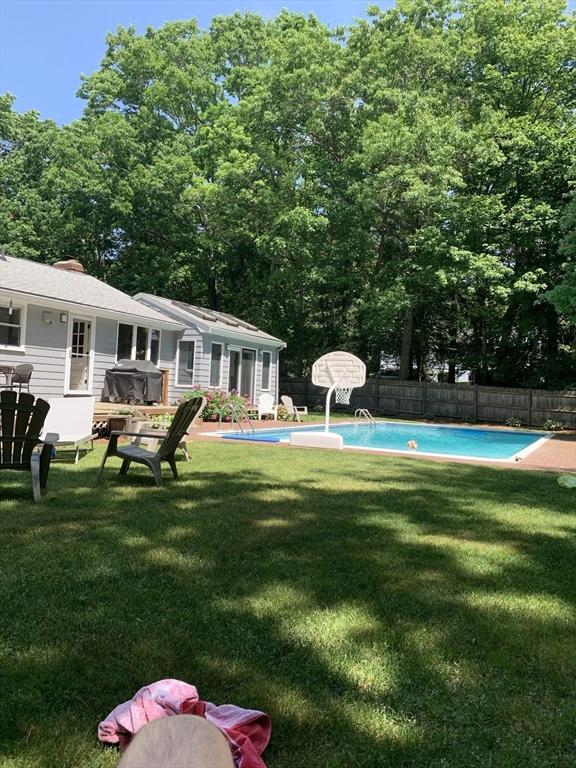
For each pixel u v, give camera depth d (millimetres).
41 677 2168
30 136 29750
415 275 21109
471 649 2531
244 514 4906
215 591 3107
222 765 1197
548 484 7090
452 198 20016
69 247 27812
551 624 2822
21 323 12398
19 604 2838
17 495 5480
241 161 21609
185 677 2217
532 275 20062
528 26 21750
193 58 27812
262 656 2406
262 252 22328
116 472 6934
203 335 17656
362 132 20969
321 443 10656
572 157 16859
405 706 2080
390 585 3299
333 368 11828
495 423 21875
